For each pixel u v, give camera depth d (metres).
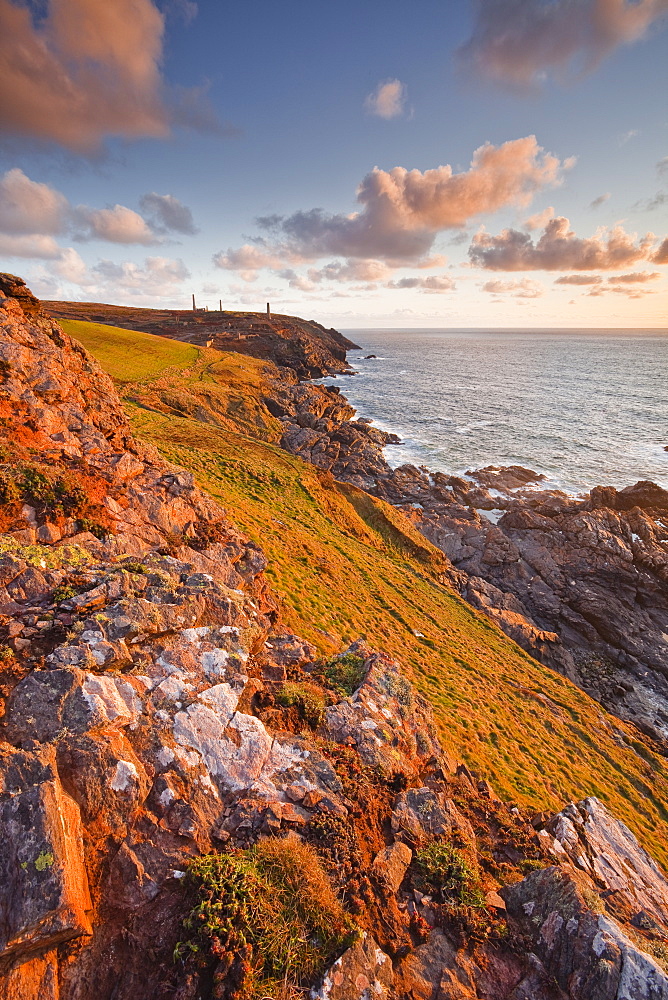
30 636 8.57
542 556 50.03
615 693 36.22
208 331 180.12
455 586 44.16
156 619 9.85
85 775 6.76
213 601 11.27
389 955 6.72
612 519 54.22
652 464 78.44
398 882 7.72
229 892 6.27
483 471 73.00
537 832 10.07
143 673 8.88
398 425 104.12
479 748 19.42
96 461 15.70
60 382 17.33
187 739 8.11
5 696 7.45
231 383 92.94
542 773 19.70
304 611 22.97
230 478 39.03
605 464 78.75
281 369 145.25
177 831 6.89
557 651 38.66
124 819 6.73
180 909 6.12
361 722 10.50
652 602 45.38
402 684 12.35
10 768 6.39
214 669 9.62
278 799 7.89
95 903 5.98
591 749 23.98
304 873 6.87
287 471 45.28
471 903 7.77
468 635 32.22
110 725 7.63
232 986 5.56
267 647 12.23
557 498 62.91
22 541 11.22
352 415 111.38
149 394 64.94
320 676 11.89
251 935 6.02
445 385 157.75
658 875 9.88
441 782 10.57
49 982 5.24
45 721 7.23
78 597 9.55
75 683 7.78
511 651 33.59
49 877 5.48
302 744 9.19
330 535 36.59
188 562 13.45
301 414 89.81
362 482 68.12
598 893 8.59
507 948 7.32
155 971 5.58
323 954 6.19
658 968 6.60
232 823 7.32
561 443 90.25
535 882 8.27
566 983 6.80
